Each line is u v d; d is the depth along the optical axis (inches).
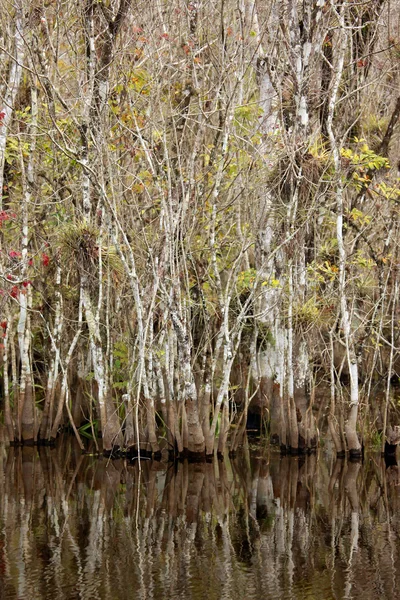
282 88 692.1
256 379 759.7
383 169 746.8
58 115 681.0
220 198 708.0
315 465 627.8
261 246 708.0
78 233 619.2
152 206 638.5
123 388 705.0
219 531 459.8
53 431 697.6
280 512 498.6
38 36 623.8
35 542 436.8
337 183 628.4
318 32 644.7
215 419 645.3
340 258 637.9
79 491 545.6
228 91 641.0
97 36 601.9
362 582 382.3
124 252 660.1
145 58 634.8
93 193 668.7
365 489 555.5
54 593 366.9
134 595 364.8
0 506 506.3
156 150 646.5
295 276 658.8
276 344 693.3
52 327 736.3
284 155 638.5
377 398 747.4
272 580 384.2
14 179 736.3
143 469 611.5
